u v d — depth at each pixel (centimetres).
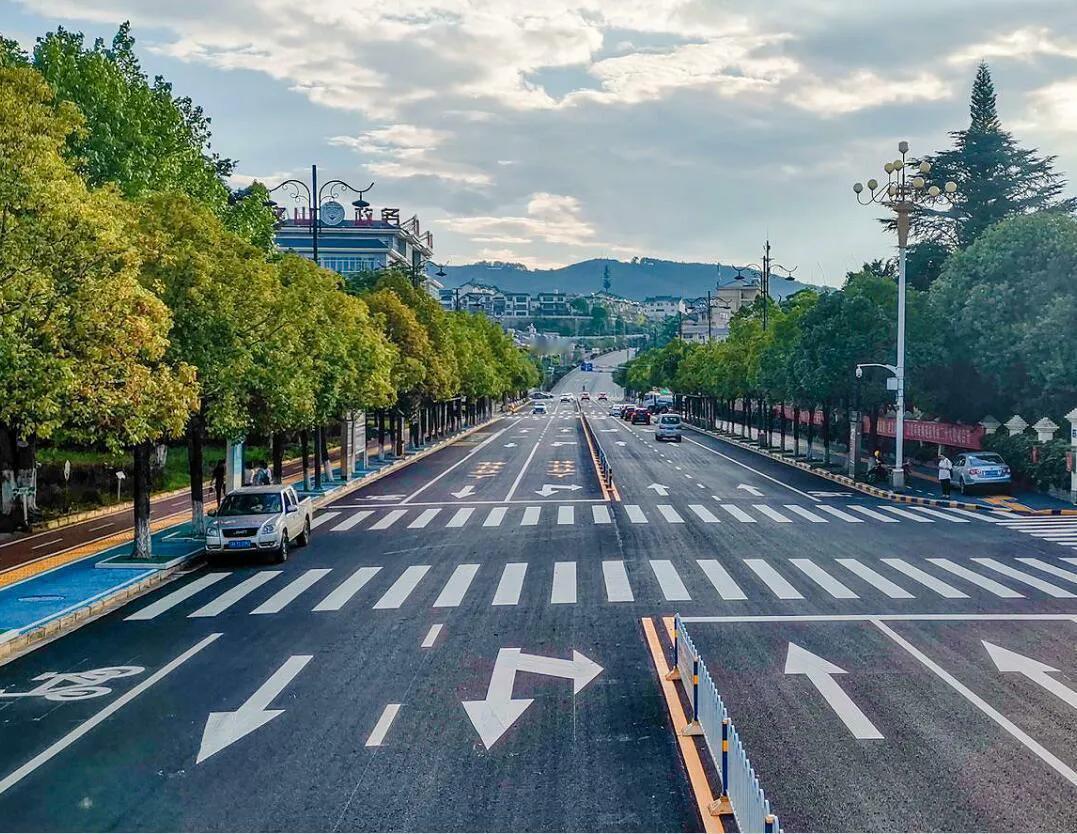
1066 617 1728
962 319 4291
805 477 4528
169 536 2778
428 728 1187
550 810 955
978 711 1225
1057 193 6475
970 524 2956
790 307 6900
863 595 1930
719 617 1748
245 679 1405
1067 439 3716
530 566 2281
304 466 3894
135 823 940
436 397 5972
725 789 945
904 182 3775
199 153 3950
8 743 1165
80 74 3066
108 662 1520
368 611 1833
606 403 18162
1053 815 931
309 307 3180
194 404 2214
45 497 3444
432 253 16188
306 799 989
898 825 913
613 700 1284
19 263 1652
